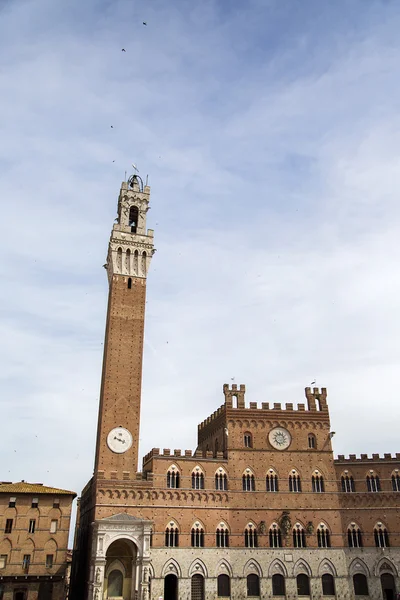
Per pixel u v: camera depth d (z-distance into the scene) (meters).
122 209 114.69
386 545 95.44
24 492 89.81
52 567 87.19
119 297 106.12
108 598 84.69
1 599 83.12
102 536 83.62
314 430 104.50
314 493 98.81
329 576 93.19
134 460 93.44
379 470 100.69
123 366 100.44
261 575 91.06
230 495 95.75
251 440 101.25
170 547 88.88
